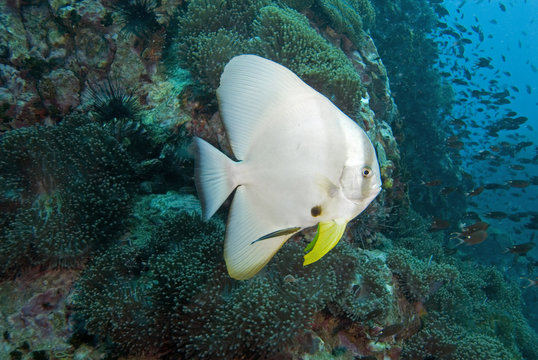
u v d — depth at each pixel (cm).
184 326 127
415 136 531
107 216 167
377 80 345
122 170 183
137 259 159
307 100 62
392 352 161
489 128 642
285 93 62
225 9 243
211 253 144
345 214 63
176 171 205
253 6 246
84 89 241
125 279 150
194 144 61
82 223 161
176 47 242
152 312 134
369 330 154
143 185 199
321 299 131
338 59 226
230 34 219
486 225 329
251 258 63
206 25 233
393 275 190
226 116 63
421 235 344
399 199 310
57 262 156
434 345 169
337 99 212
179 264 141
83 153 174
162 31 253
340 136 62
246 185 64
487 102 654
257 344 119
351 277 156
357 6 397
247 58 62
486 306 287
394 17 553
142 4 241
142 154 208
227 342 120
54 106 237
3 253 146
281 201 63
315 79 204
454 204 575
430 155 567
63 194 166
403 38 539
